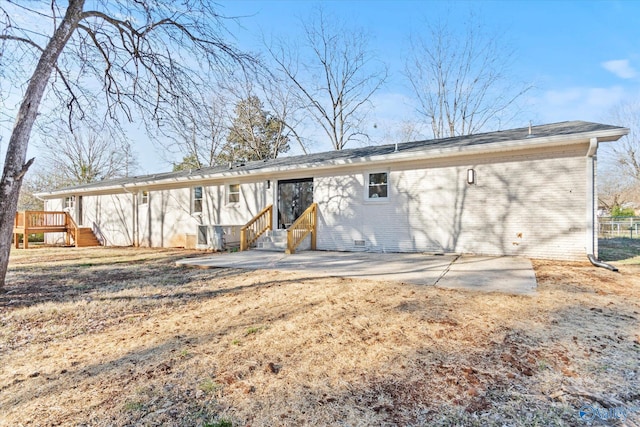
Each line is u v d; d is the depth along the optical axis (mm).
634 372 2391
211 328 3467
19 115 5090
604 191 30125
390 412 1979
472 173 8133
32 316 4027
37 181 25328
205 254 10383
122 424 1921
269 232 10852
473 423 1867
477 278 5324
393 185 9211
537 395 2125
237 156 24312
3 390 2344
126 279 6336
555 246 7254
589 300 4047
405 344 2906
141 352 2920
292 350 2861
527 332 3102
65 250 13453
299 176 11070
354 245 9773
